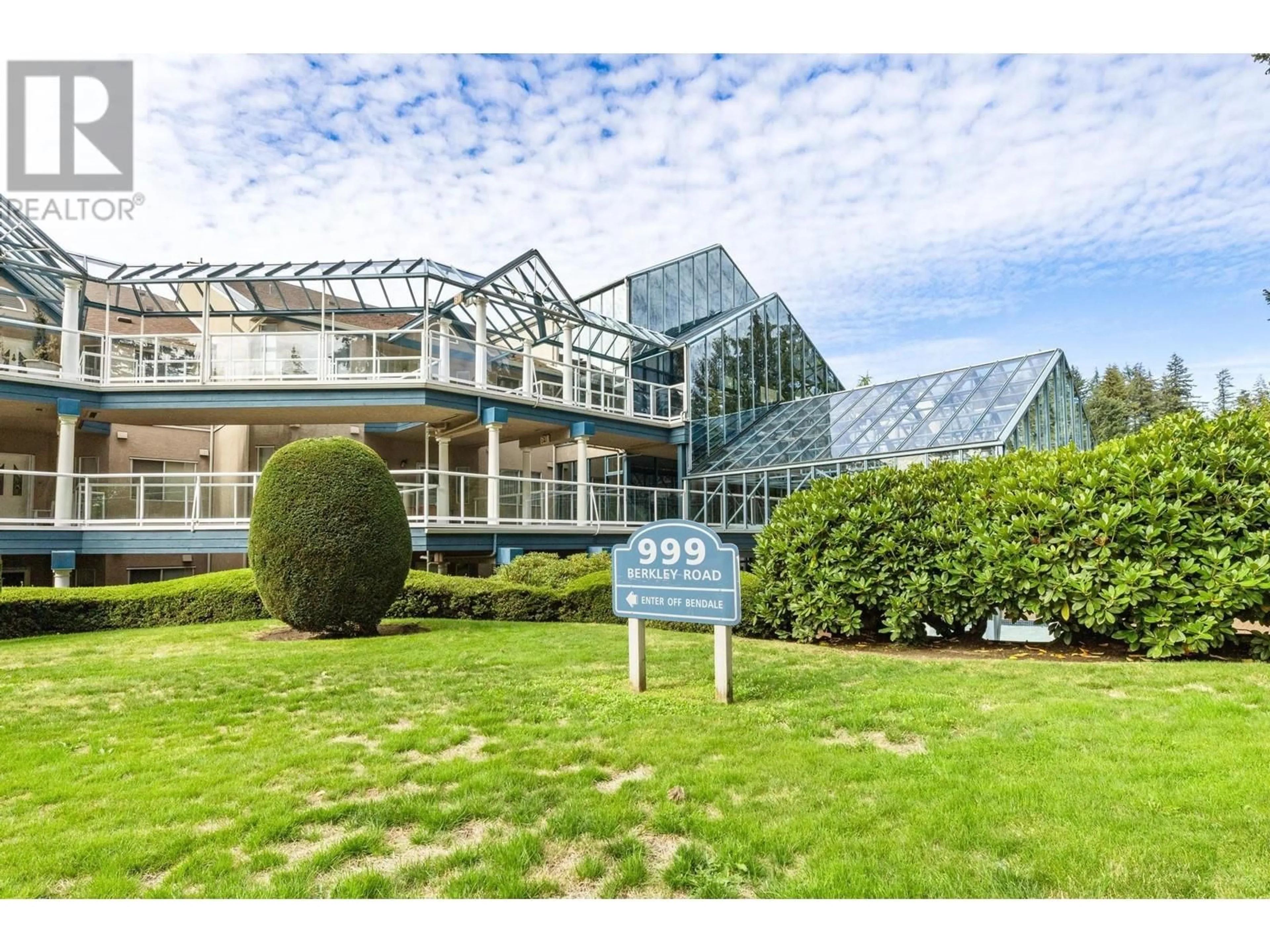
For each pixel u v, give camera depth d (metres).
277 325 19.20
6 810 3.84
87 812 3.78
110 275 16.52
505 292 18.94
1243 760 3.98
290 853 3.35
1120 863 3.01
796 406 24.86
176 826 3.62
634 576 6.45
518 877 3.11
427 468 18.66
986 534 8.09
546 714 5.61
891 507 8.88
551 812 3.74
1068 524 7.62
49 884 3.10
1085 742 4.43
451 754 4.73
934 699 5.64
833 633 9.49
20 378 14.34
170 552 14.66
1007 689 5.95
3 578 14.56
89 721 5.62
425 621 11.77
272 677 7.19
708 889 2.99
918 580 8.45
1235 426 7.33
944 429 18.38
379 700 6.18
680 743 4.78
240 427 19.61
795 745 4.66
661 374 24.91
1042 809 3.50
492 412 17.17
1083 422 20.73
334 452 10.26
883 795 3.79
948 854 3.16
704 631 10.62
